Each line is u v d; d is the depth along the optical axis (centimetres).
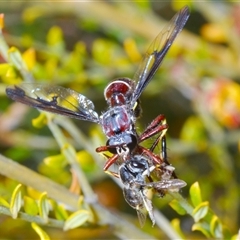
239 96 25
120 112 22
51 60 25
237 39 26
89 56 29
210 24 28
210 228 22
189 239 25
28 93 22
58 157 23
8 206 21
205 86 26
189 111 28
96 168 24
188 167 27
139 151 21
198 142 26
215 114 26
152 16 27
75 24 28
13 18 27
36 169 26
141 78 22
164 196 22
